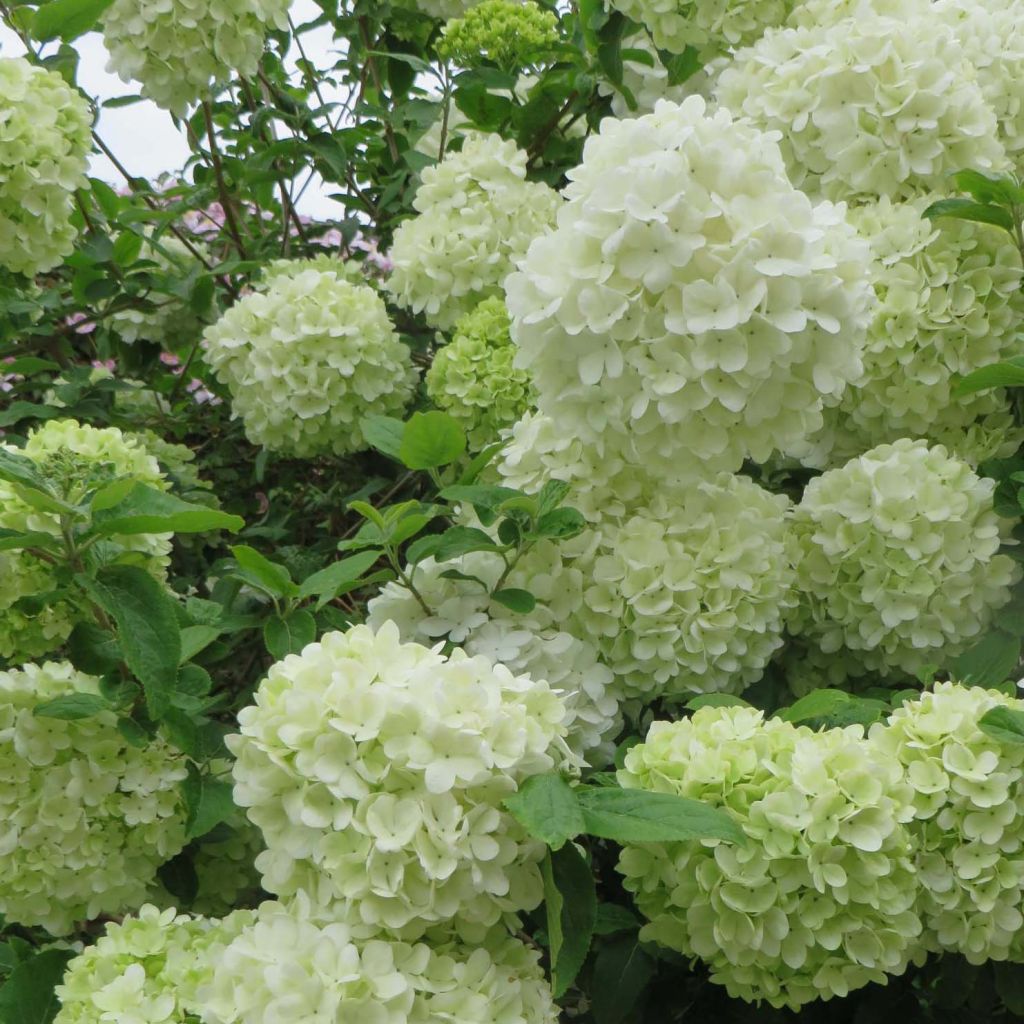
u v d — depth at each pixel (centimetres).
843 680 107
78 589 89
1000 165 106
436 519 113
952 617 101
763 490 103
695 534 98
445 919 80
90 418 122
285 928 79
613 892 97
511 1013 79
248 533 122
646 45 129
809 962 82
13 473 83
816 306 89
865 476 101
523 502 92
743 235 87
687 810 77
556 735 82
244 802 79
